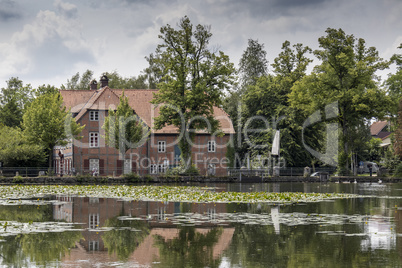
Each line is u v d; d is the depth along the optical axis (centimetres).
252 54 8338
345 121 6075
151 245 1378
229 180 5384
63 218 1938
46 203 2566
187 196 2986
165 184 4856
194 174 5431
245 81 8262
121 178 5034
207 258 1220
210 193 3259
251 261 1188
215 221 1834
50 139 5494
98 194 3225
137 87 9369
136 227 1697
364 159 8138
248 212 2123
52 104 5547
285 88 7200
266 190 3753
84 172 5812
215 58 5638
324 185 4753
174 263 1170
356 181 5666
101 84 7194
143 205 2452
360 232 1571
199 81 5609
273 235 1525
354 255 1242
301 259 1204
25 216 2003
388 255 1242
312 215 2008
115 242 1420
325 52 6078
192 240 1449
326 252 1280
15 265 1152
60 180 4844
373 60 6009
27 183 4772
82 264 1159
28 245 1376
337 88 6109
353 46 6119
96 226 1720
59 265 1150
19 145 5516
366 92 5831
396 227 1675
